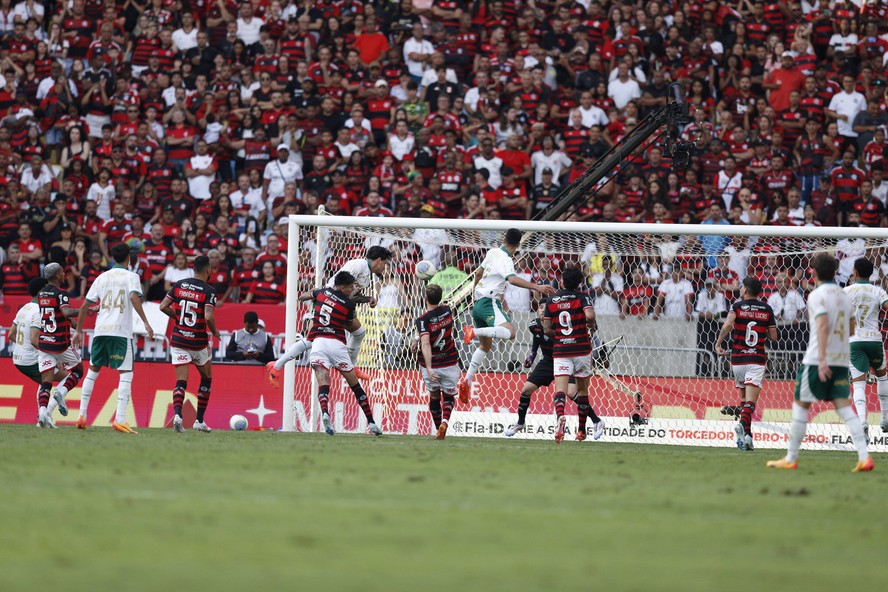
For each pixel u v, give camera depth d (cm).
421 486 2888
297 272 5722
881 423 5309
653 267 5928
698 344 5791
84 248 7519
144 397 5997
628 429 5619
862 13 8712
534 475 3272
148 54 8700
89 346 6150
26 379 6134
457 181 7756
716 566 1938
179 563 1816
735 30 8625
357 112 8050
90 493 2598
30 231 7644
